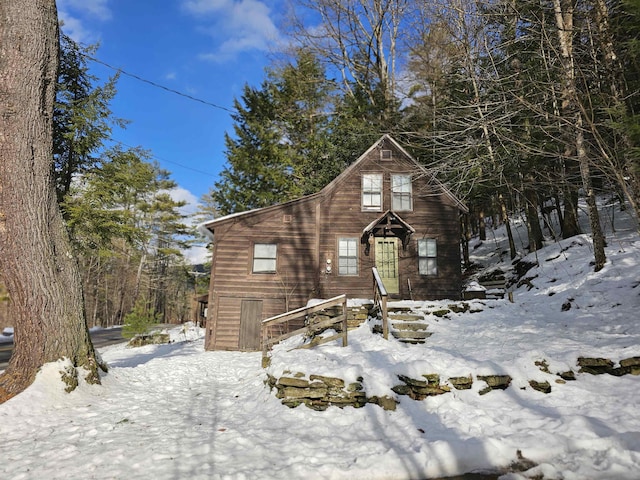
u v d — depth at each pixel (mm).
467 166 14070
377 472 3859
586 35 10680
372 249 14555
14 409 5570
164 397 7020
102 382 7168
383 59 25359
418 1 17734
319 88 25203
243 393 7215
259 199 22578
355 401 5695
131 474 3781
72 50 14547
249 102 24703
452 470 3910
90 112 13906
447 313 10148
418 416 5293
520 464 3938
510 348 7215
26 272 6547
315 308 8445
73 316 6961
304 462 4074
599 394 5438
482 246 24297
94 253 15570
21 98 6797
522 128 13578
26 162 6766
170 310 58188
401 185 15359
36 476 3760
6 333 26906
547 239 19531
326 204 15031
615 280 10398
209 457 4199
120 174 15016
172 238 44375
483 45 13438
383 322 8570
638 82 8422
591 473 3641
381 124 21766
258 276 14250
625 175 8719
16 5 6926
